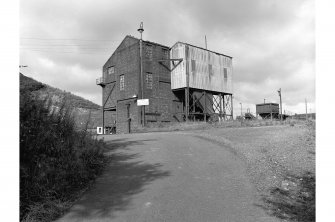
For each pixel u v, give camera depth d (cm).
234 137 1431
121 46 3991
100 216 601
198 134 1673
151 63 3816
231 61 4553
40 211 585
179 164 954
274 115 5247
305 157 954
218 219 587
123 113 3850
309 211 606
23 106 633
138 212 619
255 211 618
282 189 727
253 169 872
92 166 884
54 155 719
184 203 661
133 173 861
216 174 852
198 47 4062
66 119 850
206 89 4088
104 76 4256
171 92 3994
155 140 1434
